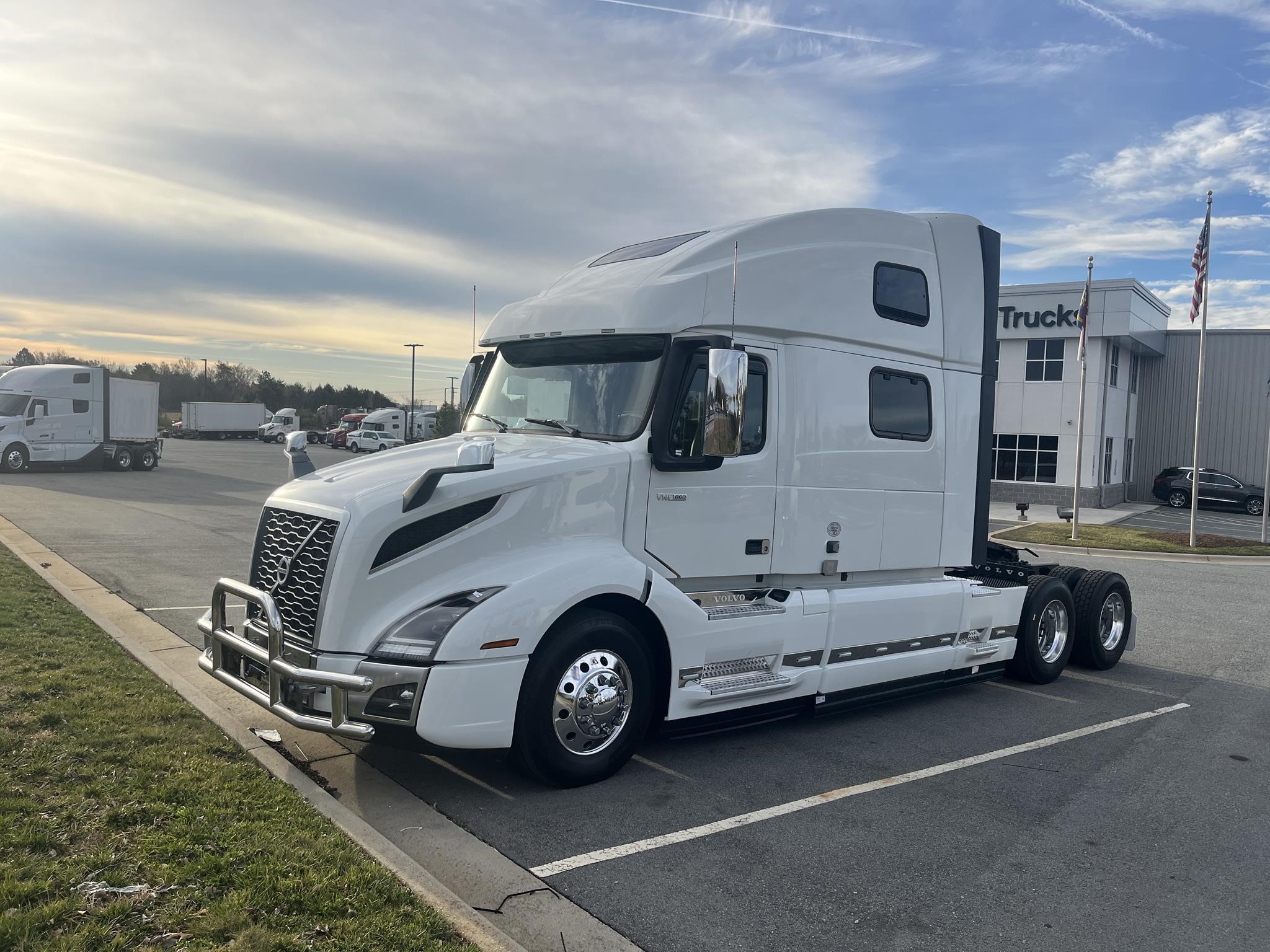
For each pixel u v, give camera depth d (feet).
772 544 19.17
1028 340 109.19
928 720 22.20
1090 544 66.95
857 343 20.84
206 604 29.22
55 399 92.63
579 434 17.95
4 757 14.23
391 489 15.02
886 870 13.61
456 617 14.46
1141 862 14.28
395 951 9.82
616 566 16.15
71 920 9.85
